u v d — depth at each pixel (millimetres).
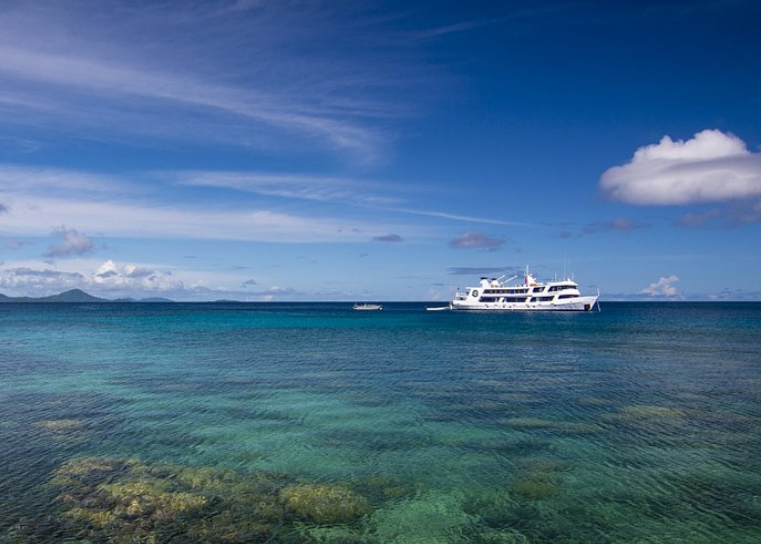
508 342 57531
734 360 42031
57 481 15508
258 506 14141
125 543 12094
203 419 23000
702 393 28703
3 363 39906
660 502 14664
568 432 21188
